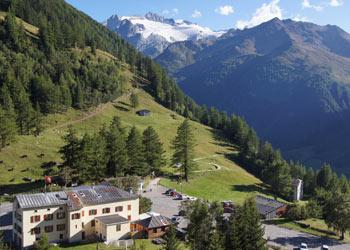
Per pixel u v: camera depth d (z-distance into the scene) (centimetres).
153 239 10438
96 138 15038
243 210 9400
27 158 15575
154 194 14662
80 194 10675
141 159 16088
